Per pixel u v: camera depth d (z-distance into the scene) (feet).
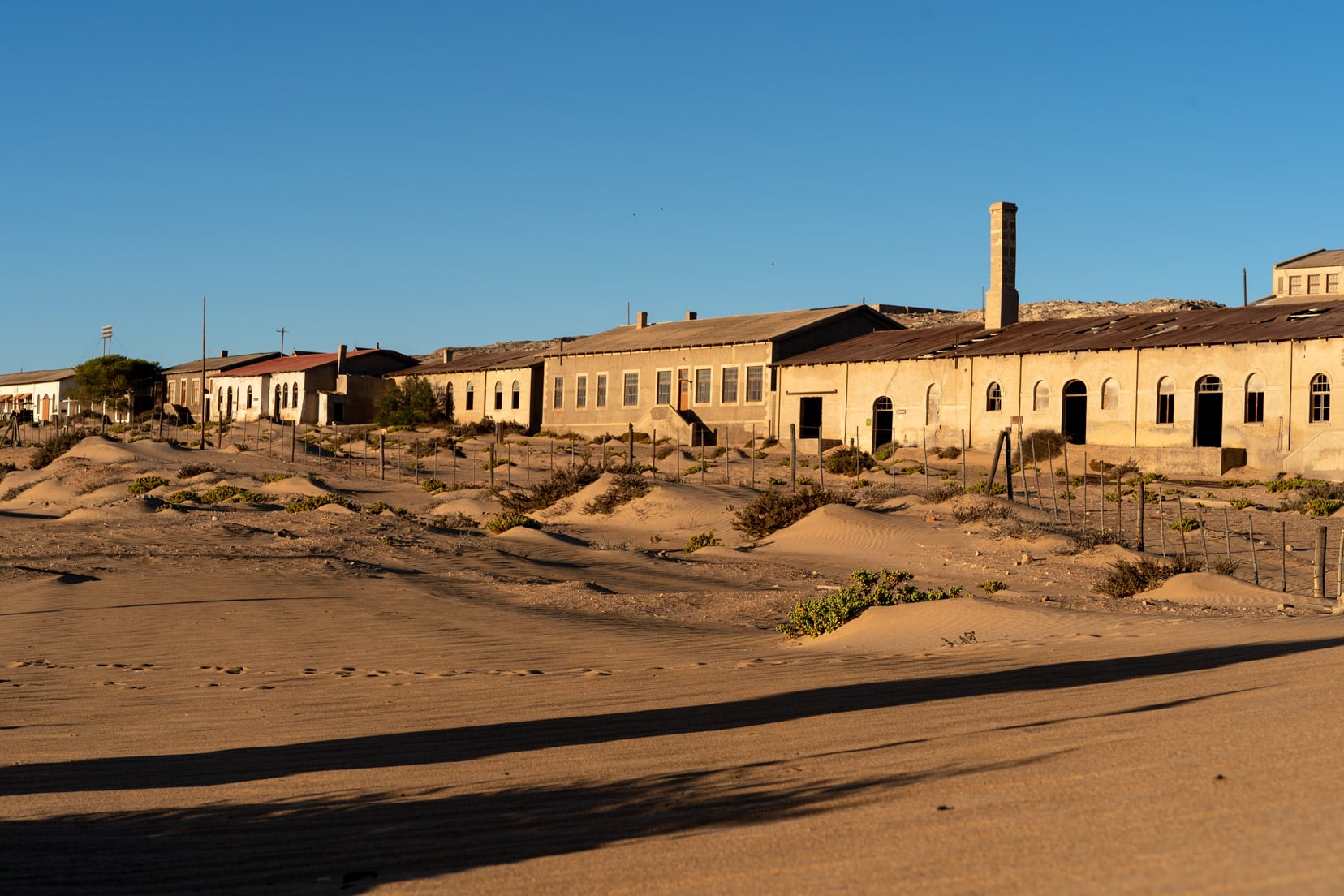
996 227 217.77
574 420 250.57
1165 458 166.20
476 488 156.25
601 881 17.38
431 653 52.95
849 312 233.76
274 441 228.02
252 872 19.99
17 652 52.06
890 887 15.37
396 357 302.66
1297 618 60.29
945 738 27.09
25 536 97.35
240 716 38.17
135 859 21.08
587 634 58.90
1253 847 14.92
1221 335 168.35
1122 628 54.75
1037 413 184.85
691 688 41.29
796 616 61.00
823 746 27.76
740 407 223.71
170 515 115.44
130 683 45.03
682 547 111.65
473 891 17.66
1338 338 154.61
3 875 20.12
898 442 201.36
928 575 89.04
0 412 358.43
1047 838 16.76
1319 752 20.47
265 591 71.20
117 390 321.52
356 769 29.12
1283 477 155.22
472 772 27.91
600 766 27.55
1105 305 478.59
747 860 17.57
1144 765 20.95
